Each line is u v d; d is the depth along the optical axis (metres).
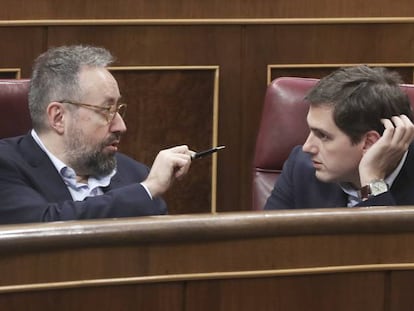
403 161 6.11
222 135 9.36
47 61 6.34
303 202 6.49
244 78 9.35
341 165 6.01
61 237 4.23
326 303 4.61
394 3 9.49
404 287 4.70
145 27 9.06
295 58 9.41
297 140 7.11
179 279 4.40
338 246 4.58
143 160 9.23
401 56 9.61
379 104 5.88
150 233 4.32
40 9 8.83
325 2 9.38
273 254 4.51
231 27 9.24
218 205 9.41
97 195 6.25
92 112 6.27
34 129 6.41
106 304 4.35
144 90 9.15
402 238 4.65
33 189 6.22
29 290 4.22
